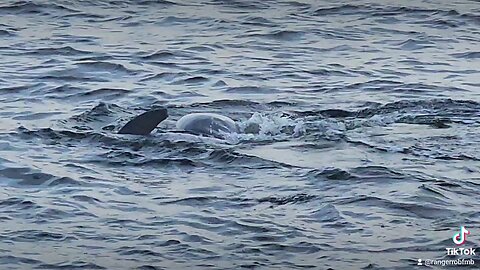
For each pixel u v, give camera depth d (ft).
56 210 166.71
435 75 269.85
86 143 203.10
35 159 192.34
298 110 233.76
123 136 205.57
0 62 275.80
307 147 199.72
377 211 163.94
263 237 155.53
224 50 293.64
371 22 327.67
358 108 236.22
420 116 224.53
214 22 325.42
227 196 172.35
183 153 195.42
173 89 253.65
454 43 305.32
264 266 146.00
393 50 296.71
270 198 171.12
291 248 151.53
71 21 324.60
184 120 211.82
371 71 273.13
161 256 149.48
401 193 171.22
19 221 162.20
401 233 155.63
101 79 262.06
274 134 209.26
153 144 200.75
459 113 228.02
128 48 293.23
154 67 274.16
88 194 173.99
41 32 310.24
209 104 238.07
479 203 167.53
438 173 182.60
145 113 208.95
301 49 296.92
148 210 166.81
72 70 269.23
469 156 193.36
